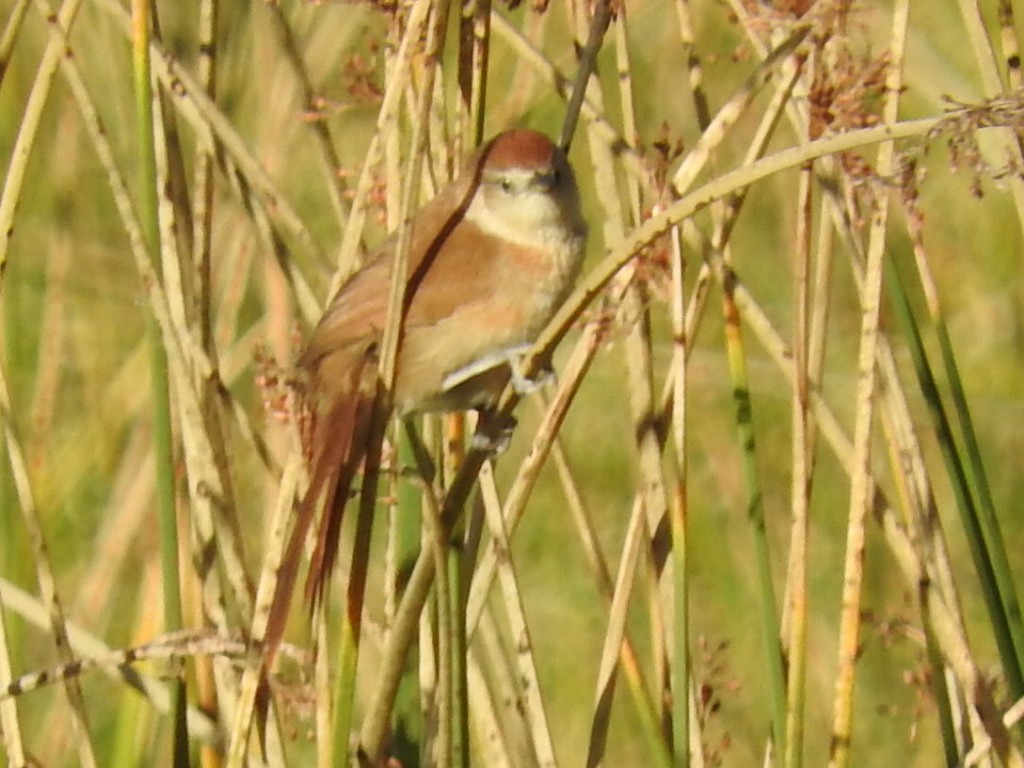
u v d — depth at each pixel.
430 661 8.38
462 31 8.30
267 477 9.57
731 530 12.76
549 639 12.63
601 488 13.09
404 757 8.45
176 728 8.16
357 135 12.29
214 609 8.47
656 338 13.56
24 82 12.90
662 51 13.45
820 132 7.23
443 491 8.36
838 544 12.74
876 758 11.94
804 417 7.75
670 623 8.47
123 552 11.77
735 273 8.24
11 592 8.85
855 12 8.72
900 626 9.06
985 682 8.15
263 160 11.27
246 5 11.66
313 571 6.75
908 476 8.46
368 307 7.81
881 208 7.41
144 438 12.27
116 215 12.80
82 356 12.75
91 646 8.93
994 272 13.85
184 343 8.36
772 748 8.30
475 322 8.08
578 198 8.55
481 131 8.36
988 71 8.41
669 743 8.42
